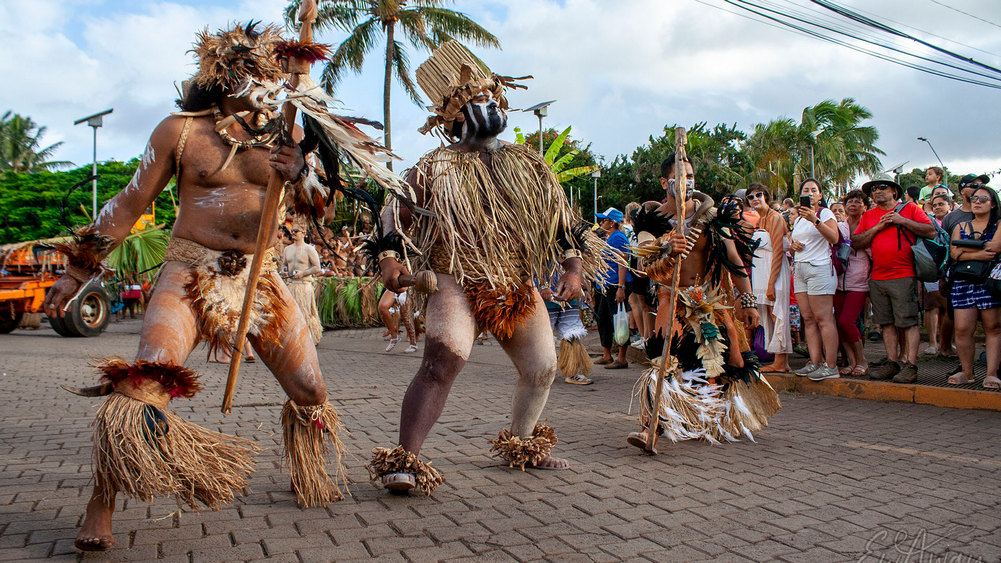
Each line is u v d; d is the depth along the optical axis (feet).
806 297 21.93
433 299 11.85
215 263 9.66
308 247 31.68
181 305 9.36
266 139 9.76
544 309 12.75
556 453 14.39
